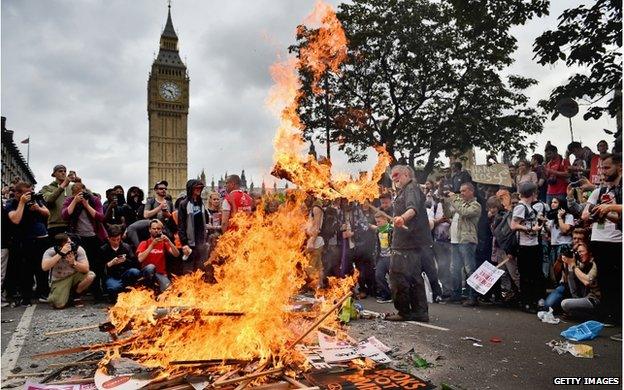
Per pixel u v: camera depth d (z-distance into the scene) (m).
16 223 6.65
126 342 3.51
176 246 7.40
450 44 18.22
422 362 3.62
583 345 3.98
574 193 7.51
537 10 9.73
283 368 3.22
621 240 4.87
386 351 3.90
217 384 2.90
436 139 19.58
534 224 6.12
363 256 7.74
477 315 5.80
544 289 6.18
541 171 8.99
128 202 8.84
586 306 5.17
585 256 5.45
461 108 19.56
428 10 18.22
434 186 10.62
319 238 7.47
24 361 3.79
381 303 7.02
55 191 7.17
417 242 5.29
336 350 3.78
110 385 2.96
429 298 7.13
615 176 5.05
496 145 19.53
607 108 7.92
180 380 3.05
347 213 7.78
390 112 20.17
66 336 4.64
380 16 18.39
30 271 6.82
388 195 7.43
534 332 4.77
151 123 92.38
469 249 6.91
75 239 6.62
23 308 6.49
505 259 6.68
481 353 3.96
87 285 6.66
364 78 19.44
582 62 8.09
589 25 7.91
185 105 94.12
